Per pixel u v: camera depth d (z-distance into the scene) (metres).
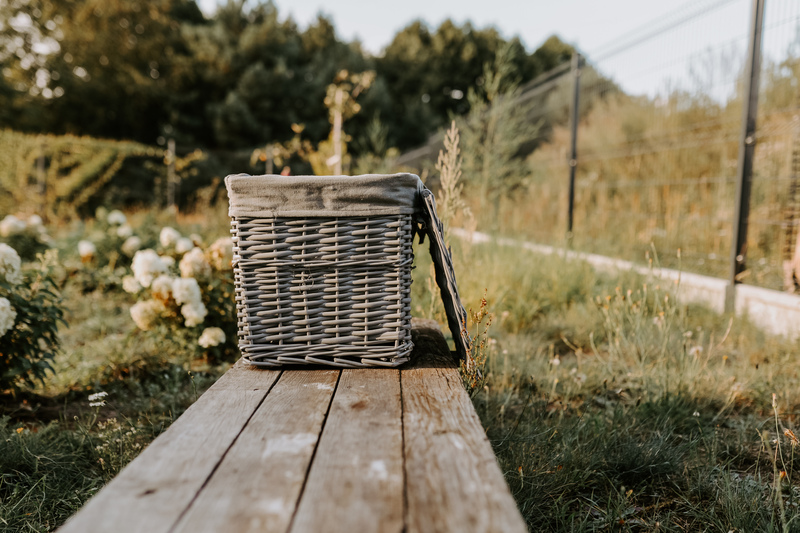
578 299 4.58
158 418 2.66
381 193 1.64
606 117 9.78
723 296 4.45
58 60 21.98
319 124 23.48
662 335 3.12
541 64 21.61
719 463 2.21
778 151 5.94
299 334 1.69
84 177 13.80
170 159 14.93
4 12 21.55
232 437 1.16
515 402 2.76
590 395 2.86
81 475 2.11
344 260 1.66
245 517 0.85
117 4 23.27
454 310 1.90
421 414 1.29
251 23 26.41
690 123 7.79
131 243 6.19
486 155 6.56
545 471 1.97
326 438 1.15
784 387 2.83
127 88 22.17
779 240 5.53
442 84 25.48
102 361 3.32
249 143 22.75
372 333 1.67
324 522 0.83
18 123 19.81
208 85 23.97
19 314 2.86
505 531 0.81
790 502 1.77
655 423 2.46
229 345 3.76
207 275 3.83
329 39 27.73
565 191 8.62
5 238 6.56
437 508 0.87
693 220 6.30
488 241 5.77
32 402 2.94
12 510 1.81
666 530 1.78
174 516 0.85
